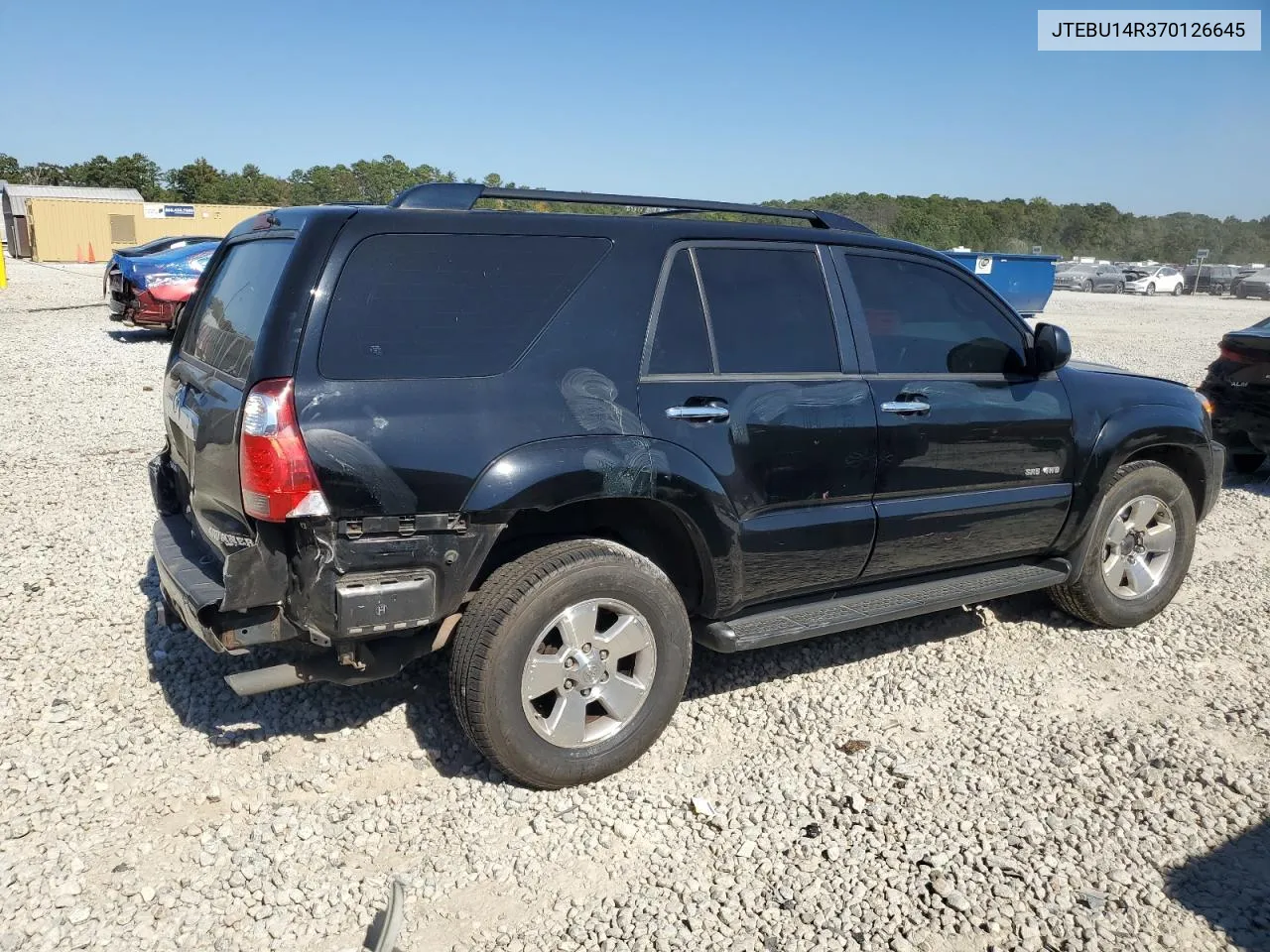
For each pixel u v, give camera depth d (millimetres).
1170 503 5020
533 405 3305
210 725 3855
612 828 3312
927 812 3418
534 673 3342
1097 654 4766
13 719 3857
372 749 3719
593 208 5586
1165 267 44188
